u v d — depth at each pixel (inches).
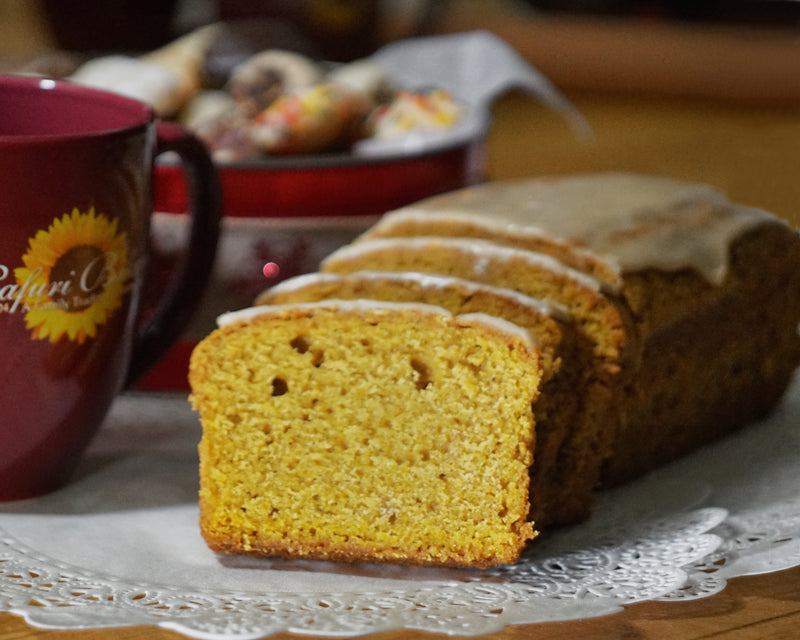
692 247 29.4
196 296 28.8
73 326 26.6
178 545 26.5
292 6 49.5
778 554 25.8
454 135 33.5
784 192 37.9
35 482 27.5
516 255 28.0
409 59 39.9
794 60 53.5
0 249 25.8
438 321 25.8
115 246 26.7
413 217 29.3
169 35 45.9
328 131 33.5
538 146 47.3
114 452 29.0
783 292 31.0
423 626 24.2
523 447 25.6
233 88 35.9
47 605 24.5
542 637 24.4
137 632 24.2
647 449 28.8
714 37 56.3
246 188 30.2
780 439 30.3
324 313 26.0
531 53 56.2
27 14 58.3
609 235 28.8
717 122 50.5
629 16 59.3
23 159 25.5
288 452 26.2
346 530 26.1
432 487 26.0
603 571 25.6
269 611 24.6
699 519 26.6
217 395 26.2
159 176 29.8
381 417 26.0
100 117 27.9
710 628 24.6
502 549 25.8
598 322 27.6
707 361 29.5
